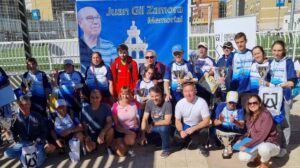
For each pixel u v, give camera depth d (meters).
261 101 4.45
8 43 12.09
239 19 7.95
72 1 21.84
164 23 6.34
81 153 5.10
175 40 6.41
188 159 4.89
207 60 6.18
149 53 5.66
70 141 4.99
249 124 4.57
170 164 4.75
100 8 6.29
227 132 5.04
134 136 5.07
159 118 5.08
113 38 6.40
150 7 6.30
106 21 6.34
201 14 19.78
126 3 6.28
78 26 6.34
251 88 5.25
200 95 5.76
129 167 4.71
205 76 5.70
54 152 5.32
